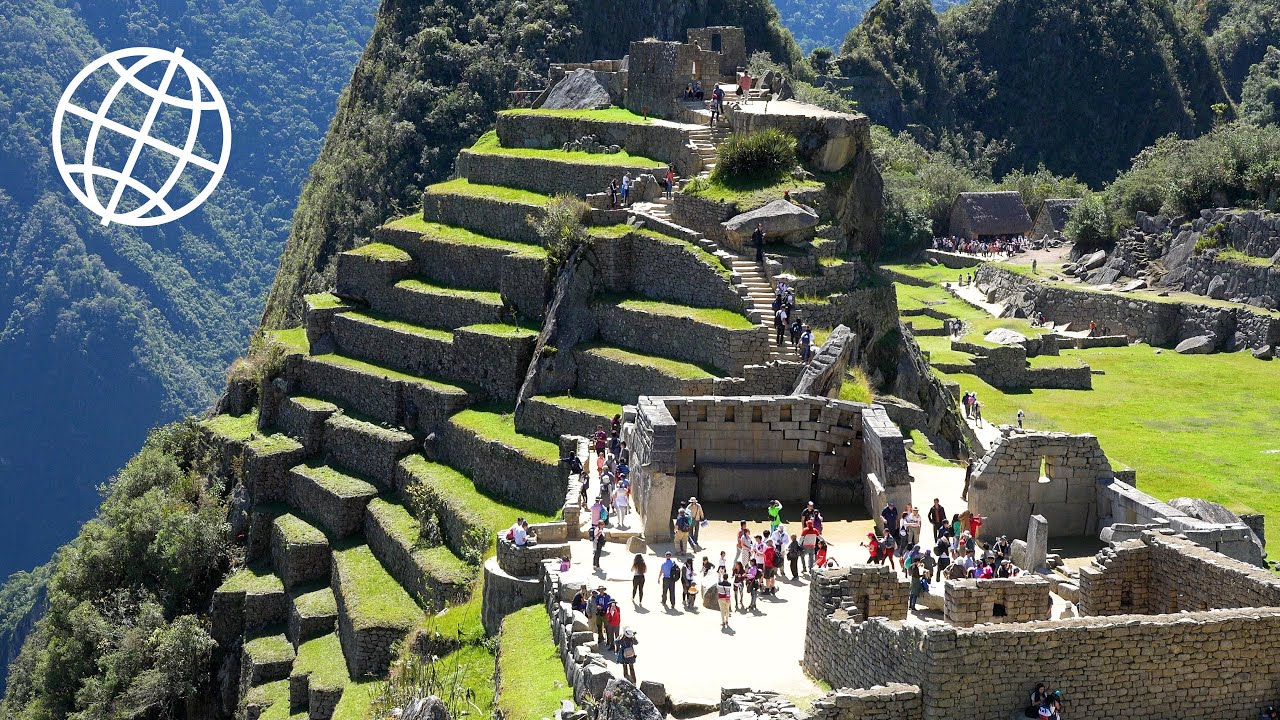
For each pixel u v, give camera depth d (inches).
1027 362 4394.7
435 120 6727.4
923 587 1472.7
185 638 2822.3
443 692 1699.1
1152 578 1375.5
